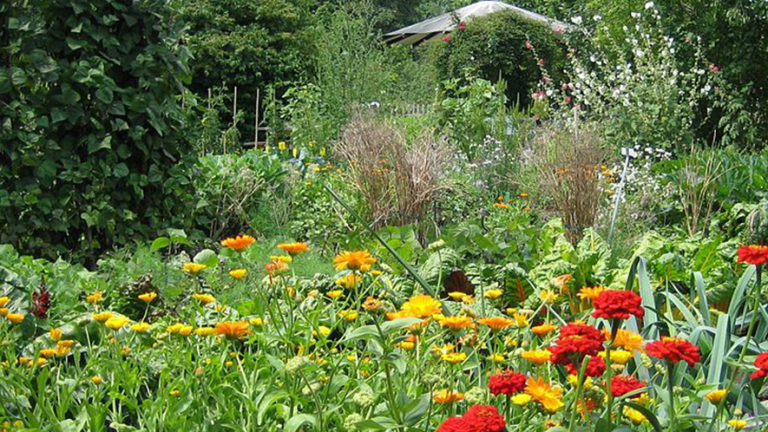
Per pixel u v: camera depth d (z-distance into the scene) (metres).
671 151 10.21
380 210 6.46
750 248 1.97
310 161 8.69
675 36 12.46
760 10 11.73
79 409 2.21
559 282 2.44
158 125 5.55
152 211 5.77
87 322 2.38
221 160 7.46
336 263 2.32
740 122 12.08
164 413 2.09
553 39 17.42
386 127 6.83
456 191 7.23
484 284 4.70
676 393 2.12
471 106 10.68
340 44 13.04
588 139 6.89
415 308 1.89
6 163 5.26
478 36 16.95
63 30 5.32
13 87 5.21
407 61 17.09
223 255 4.80
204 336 2.50
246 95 18.70
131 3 5.44
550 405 1.74
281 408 2.09
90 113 5.44
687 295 4.80
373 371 2.43
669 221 7.45
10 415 2.20
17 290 3.28
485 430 1.45
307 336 2.27
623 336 1.88
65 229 5.41
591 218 6.55
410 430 1.88
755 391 2.39
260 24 19.88
